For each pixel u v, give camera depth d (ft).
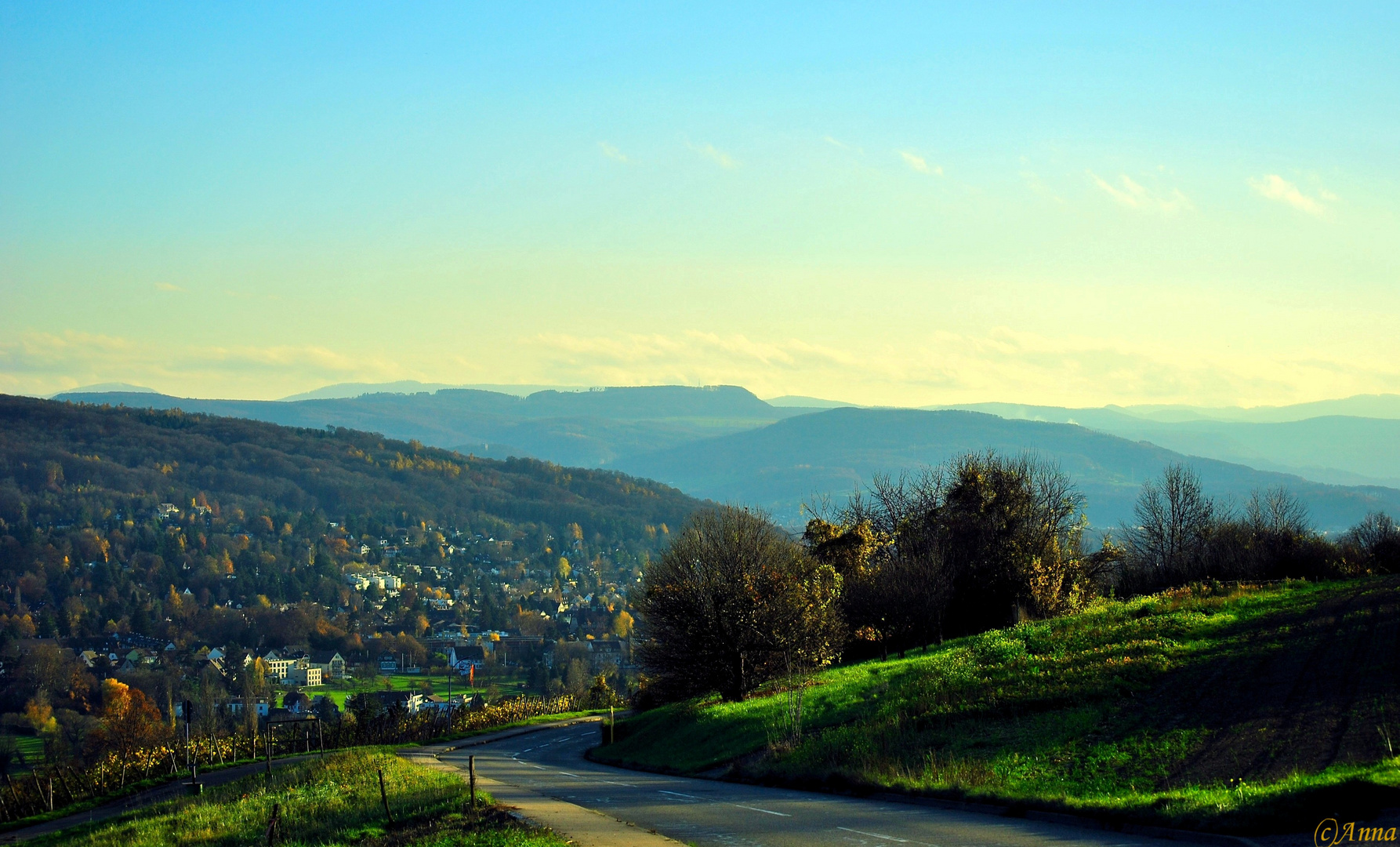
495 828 69.62
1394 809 55.01
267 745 218.18
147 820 117.08
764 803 81.61
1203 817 57.52
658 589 186.70
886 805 78.28
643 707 255.29
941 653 174.60
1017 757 88.53
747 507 213.05
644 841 61.31
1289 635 133.28
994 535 227.61
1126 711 101.35
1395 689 94.73
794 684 165.99
